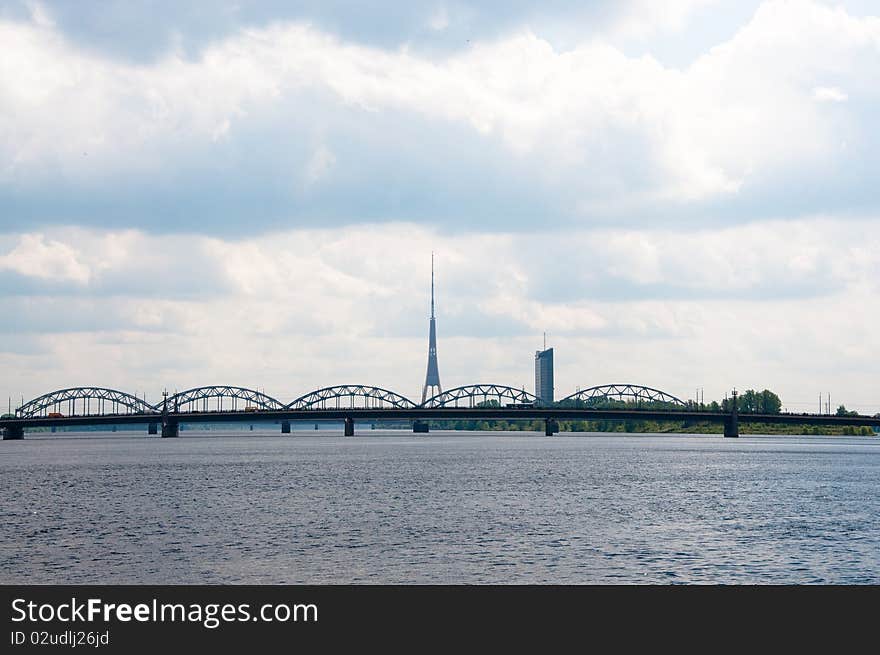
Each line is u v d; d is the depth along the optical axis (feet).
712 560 246.88
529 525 304.30
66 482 495.82
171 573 231.91
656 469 591.37
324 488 445.37
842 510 351.05
